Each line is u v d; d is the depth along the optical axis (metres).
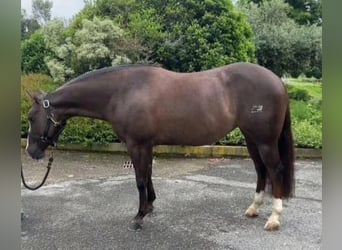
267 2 6.75
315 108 5.52
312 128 5.01
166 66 5.72
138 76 2.58
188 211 2.93
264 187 2.77
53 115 2.61
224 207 3.02
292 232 2.50
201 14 5.74
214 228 2.58
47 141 2.65
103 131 5.11
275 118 2.49
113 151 5.15
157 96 2.50
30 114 2.62
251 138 2.63
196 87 2.53
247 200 3.19
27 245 2.34
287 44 6.30
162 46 5.61
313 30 6.38
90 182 3.84
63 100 2.61
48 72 5.89
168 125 2.52
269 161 2.54
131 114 2.49
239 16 5.77
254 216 2.78
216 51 5.57
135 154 2.55
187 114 2.50
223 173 4.16
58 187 3.65
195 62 5.62
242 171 4.24
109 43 5.36
